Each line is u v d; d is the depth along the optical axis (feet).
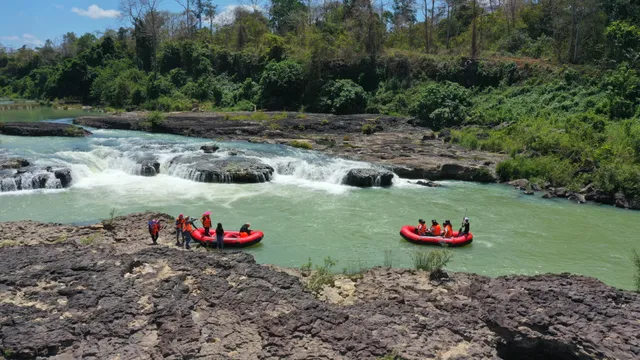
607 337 33.88
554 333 34.76
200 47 258.37
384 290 43.47
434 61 197.67
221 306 38.04
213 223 70.13
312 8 272.31
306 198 84.79
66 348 31.83
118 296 38.29
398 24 262.06
